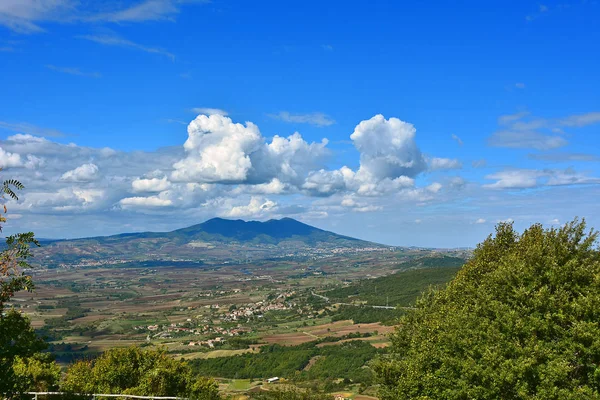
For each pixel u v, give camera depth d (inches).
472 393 682.8
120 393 802.8
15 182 465.1
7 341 502.0
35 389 740.7
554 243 776.3
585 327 628.4
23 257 475.8
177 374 901.8
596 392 582.2
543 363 638.5
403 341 1098.7
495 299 799.7
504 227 1042.7
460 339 775.7
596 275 679.7
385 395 941.8
